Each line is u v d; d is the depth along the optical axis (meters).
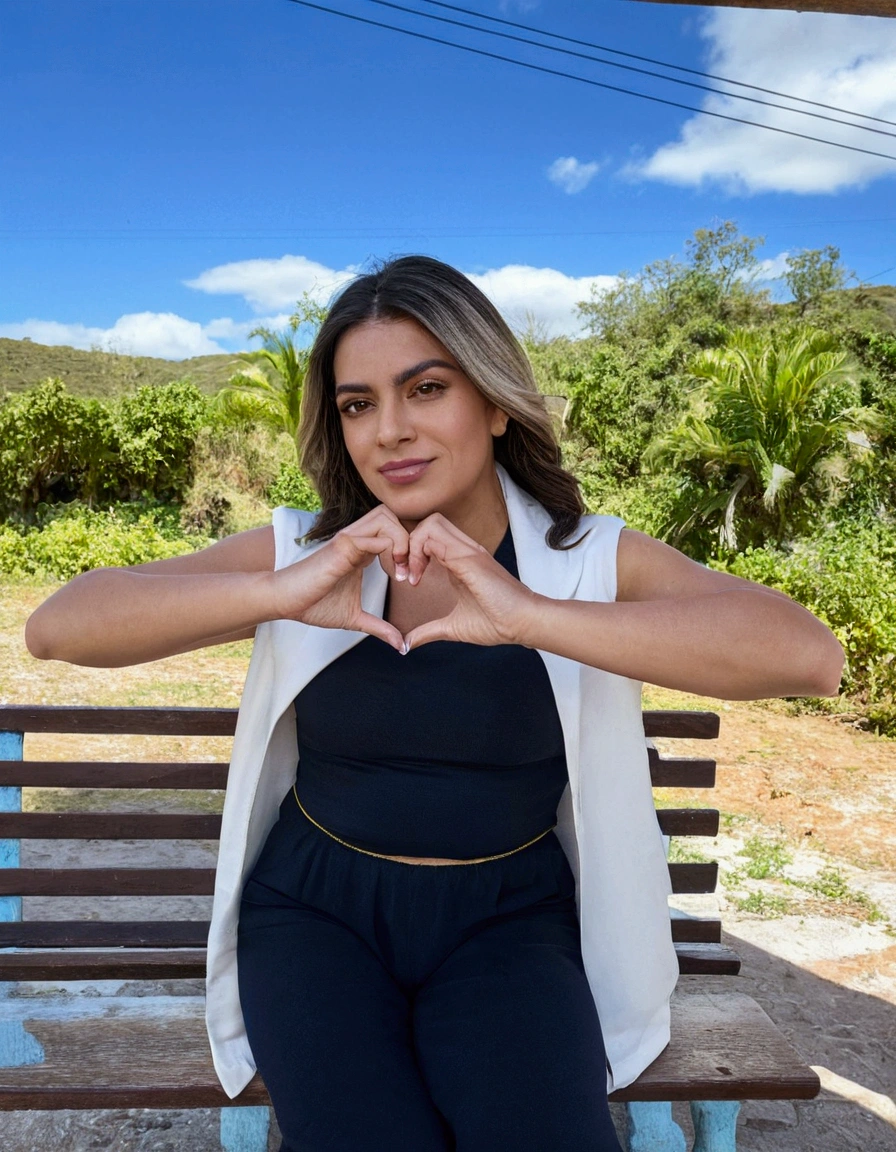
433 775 1.48
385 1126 1.23
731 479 12.42
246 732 1.59
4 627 8.51
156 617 1.42
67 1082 1.51
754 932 3.43
